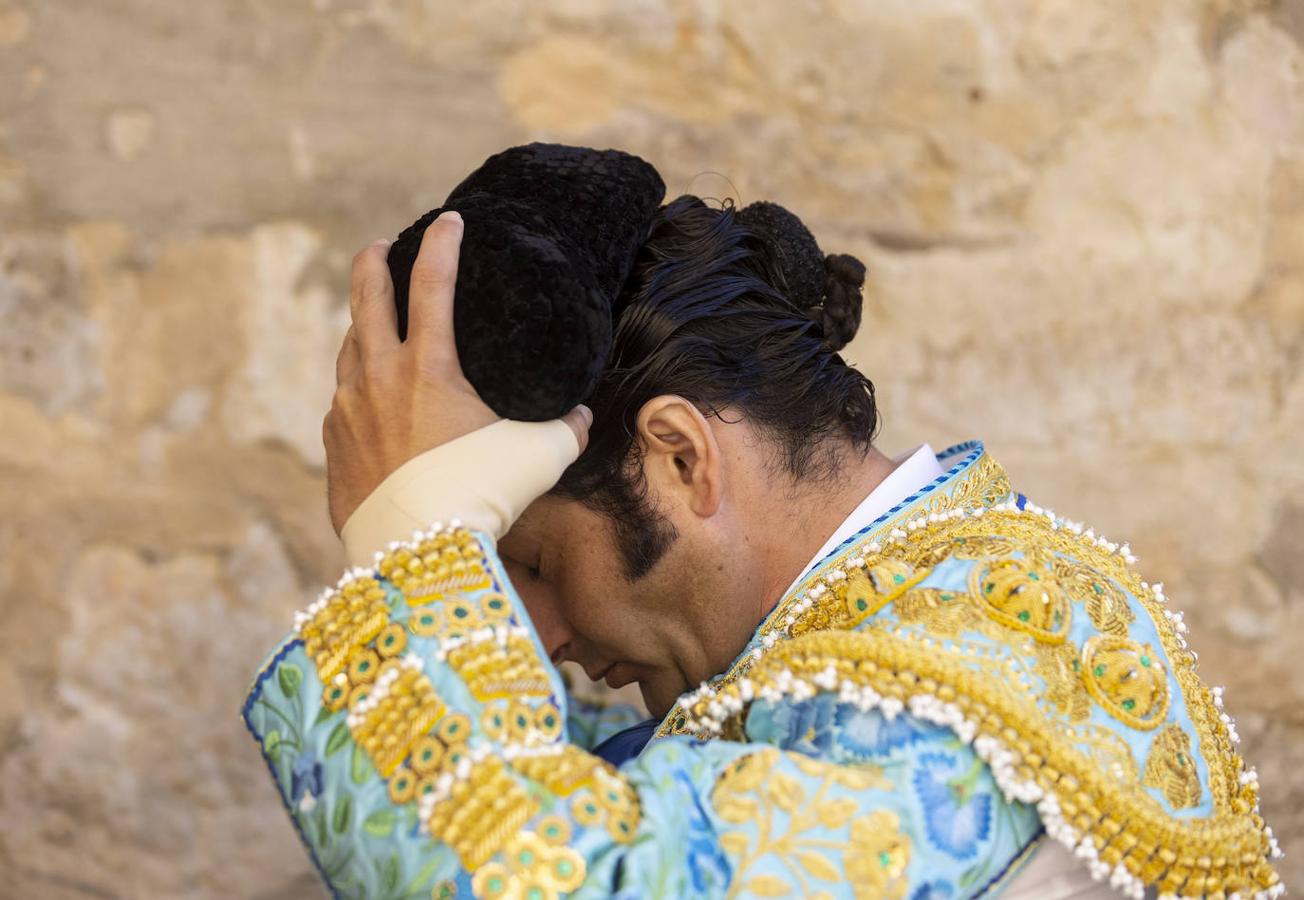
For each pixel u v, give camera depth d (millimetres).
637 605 869
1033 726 685
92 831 1545
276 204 1559
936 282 1627
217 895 1562
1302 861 1684
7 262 1523
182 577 1557
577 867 650
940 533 811
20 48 1517
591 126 1591
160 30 1535
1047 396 1645
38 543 1539
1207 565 1672
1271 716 1685
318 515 1576
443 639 709
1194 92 1647
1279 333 1682
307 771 707
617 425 842
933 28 1612
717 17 1597
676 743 730
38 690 1538
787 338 875
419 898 656
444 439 757
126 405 1550
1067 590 758
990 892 691
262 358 1561
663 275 861
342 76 1562
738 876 664
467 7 1569
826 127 1613
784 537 859
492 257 761
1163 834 681
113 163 1535
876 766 694
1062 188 1642
